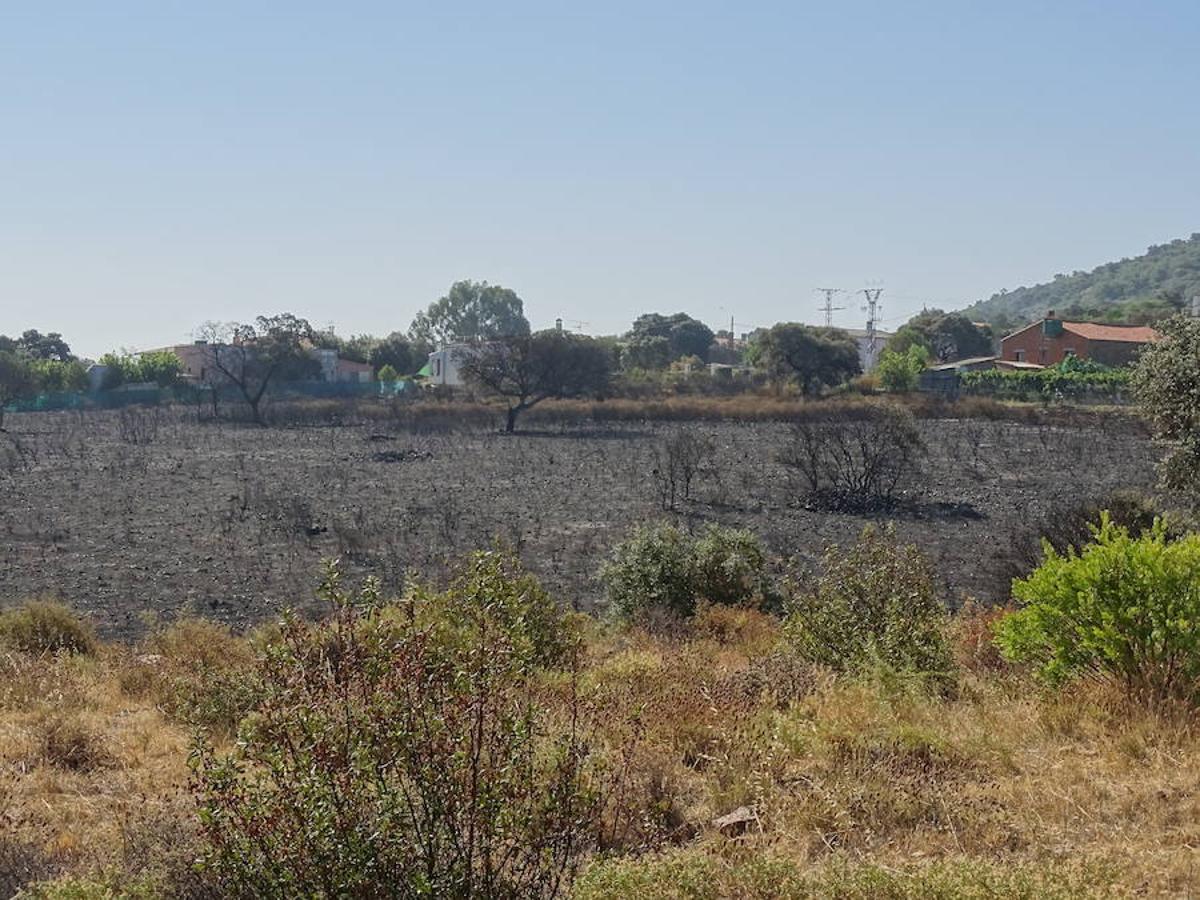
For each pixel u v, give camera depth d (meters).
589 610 19.80
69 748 8.72
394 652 4.53
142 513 32.47
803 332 78.31
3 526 30.22
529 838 4.55
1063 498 33.81
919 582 11.34
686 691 8.69
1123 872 5.15
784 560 24.25
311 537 28.08
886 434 36.03
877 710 8.14
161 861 5.55
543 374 66.75
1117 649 8.27
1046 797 6.49
